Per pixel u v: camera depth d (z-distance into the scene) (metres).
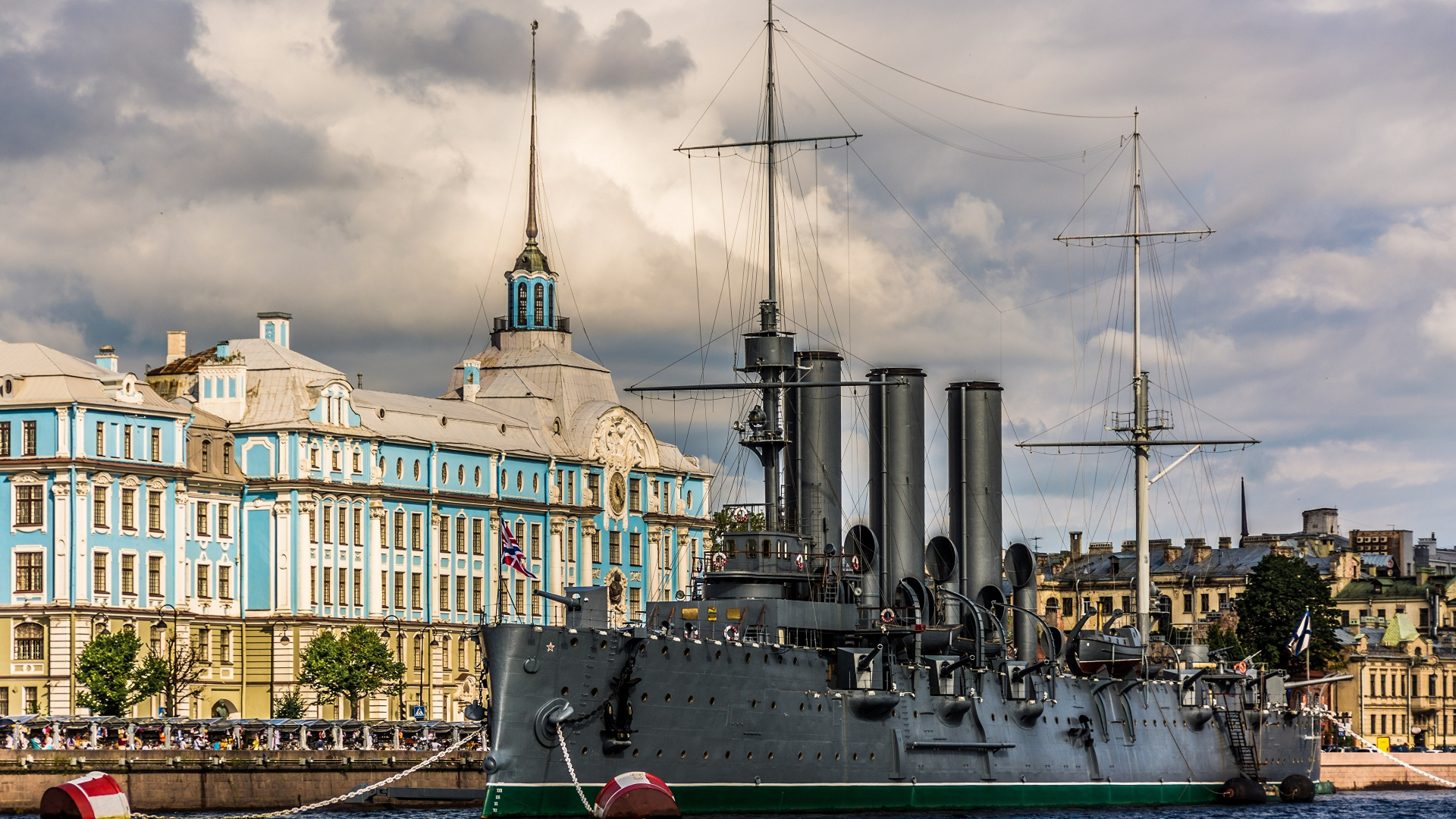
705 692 89.00
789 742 92.38
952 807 100.50
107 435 142.88
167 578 146.62
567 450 180.38
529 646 84.19
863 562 100.62
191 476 149.12
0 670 139.50
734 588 95.81
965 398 111.25
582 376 186.25
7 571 140.25
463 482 169.25
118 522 142.75
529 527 175.38
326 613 155.62
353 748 116.50
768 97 103.44
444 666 165.62
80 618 139.12
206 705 149.88
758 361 100.44
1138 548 132.50
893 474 105.44
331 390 158.12
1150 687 117.38
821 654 96.38
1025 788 105.88
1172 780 118.12
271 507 154.38
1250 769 124.81
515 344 189.00
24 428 141.25
